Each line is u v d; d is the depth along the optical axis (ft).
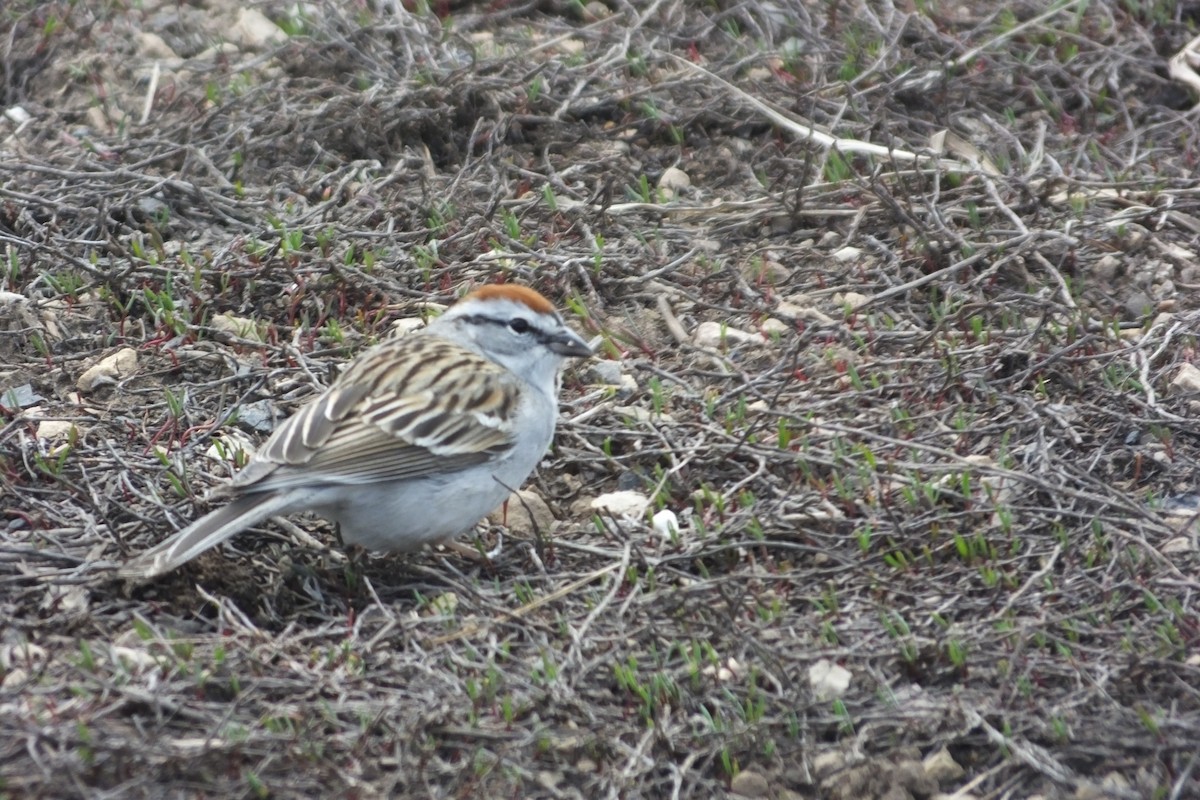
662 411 38.63
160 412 38.01
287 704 27.63
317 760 26.25
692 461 36.35
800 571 32.78
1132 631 30.73
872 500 34.91
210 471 35.35
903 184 46.06
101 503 33.58
